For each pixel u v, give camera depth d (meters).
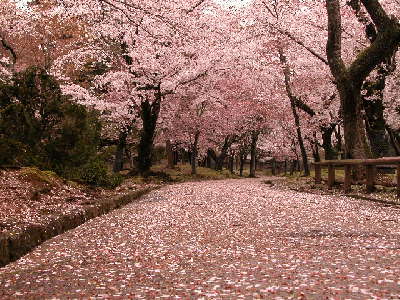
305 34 23.11
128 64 25.59
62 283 4.06
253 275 4.13
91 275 4.36
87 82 30.48
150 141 25.94
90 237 6.51
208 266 4.62
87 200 10.16
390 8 20.05
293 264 4.53
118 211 9.68
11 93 12.42
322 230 6.69
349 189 13.45
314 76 26.69
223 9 26.41
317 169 17.86
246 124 41.50
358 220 7.69
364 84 19.97
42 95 12.59
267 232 6.67
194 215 8.81
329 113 28.28
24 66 30.23
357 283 3.69
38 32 28.02
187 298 3.44
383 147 19.05
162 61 24.61
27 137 12.22
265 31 24.06
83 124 13.10
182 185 21.41
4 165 11.61
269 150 56.50
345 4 19.94
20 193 9.60
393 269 4.13
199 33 23.70
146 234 6.71
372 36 18.27
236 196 13.45
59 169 12.99
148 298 3.50
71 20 26.11
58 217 7.02
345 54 22.62
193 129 34.56
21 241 5.42
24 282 4.11
